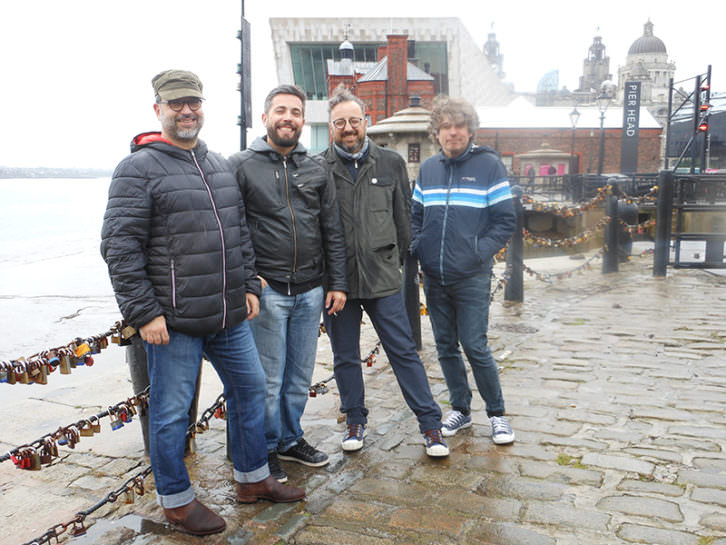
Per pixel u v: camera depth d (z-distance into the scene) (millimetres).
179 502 2525
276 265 2902
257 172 2855
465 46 56000
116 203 2307
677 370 4602
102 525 2623
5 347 7547
